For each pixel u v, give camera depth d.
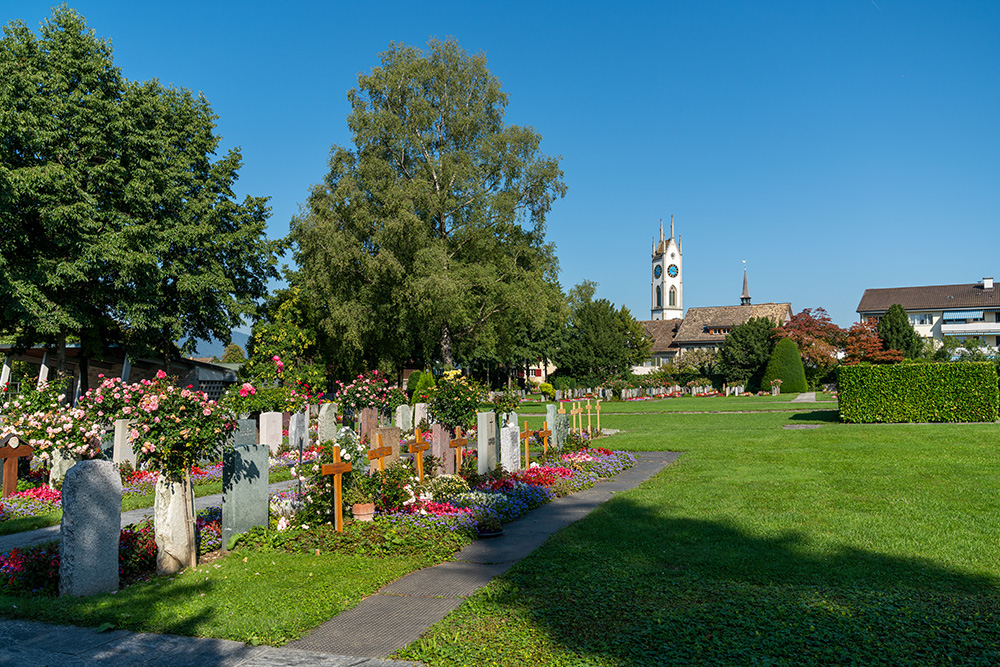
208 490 14.22
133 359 33.75
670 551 8.51
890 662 5.07
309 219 38.31
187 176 32.72
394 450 11.72
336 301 38.94
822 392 59.62
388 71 41.12
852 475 13.98
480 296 42.16
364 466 10.61
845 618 5.97
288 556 8.42
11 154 26.48
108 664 5.37
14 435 13.90
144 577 7.82
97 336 34.38
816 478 13.76
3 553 8.70
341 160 40.44
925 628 5.73
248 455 9.30
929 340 69.12
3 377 31.22
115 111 28.83
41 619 6.41
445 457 14.19
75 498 7.05
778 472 14.75
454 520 9.82
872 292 89.00
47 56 28.80
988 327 79.12
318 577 7.49
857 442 19.41
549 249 44.91
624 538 9.24
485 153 40.59
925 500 11.26
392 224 37.12
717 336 95.19
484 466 14.87
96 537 7.21
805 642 5.45
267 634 5.85
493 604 6.53
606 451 18.69
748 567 7.71
